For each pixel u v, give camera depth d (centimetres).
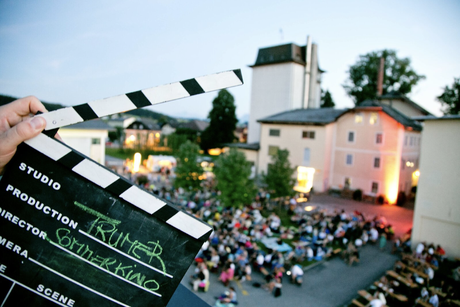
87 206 146
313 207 2598
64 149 141
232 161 2059
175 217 151
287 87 4334
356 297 1295
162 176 3581
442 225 1711
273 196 2459
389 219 2473
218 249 1469
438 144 1703
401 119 3117
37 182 143
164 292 156
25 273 146
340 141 3366
